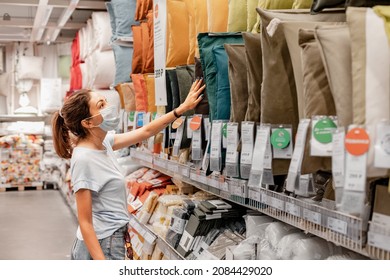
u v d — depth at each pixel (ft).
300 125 5.68
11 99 36.78
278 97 6.43
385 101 4.63
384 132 4.56
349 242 5.33
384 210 4.98
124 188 9.29
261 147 6.57
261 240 8.16
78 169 8.70
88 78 21.30
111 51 19.42
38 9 21.52
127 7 15.74
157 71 10.71
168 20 10.55
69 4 20.59
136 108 13.29
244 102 7.37
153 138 11.99
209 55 8.00
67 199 28.91
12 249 20.83
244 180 7.59
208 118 8.82
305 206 6.02
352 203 4.60
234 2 8.44
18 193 35.32
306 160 5.57
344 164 4.84
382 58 4.64
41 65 35.09
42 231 24.06
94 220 9.04
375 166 4.56
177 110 9.39
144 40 13.24
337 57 5.16
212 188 9.20
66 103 8.98
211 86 8.07
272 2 7.29
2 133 35.96
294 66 6.13
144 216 12.92
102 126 9.00
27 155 36.06
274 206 6.76
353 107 4.78
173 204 11.82
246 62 7.18
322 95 5.53
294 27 6.15
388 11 4.69
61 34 32.40
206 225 9.87
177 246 10.59
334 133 5.05
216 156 7.88
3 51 36.99
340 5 5.97
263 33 6.45
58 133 9.54
